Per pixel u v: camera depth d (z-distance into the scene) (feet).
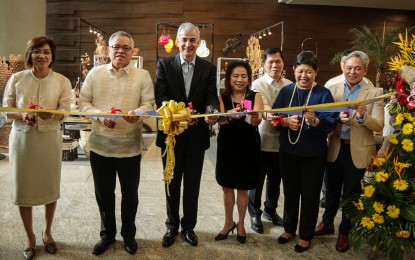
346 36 29.96
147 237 9.36
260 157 9.66
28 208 8.05
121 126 8.05
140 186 13.89
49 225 8.48
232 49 26.63
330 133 9.27
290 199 9.04
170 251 8.62
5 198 11.87
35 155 7.76
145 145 22.24
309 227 8.75
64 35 29.12
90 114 7.02
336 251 8.84
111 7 28.89
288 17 29.58
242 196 9.11
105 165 8.18
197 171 8.82
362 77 8.75
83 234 9.42
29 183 7.79
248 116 8.58
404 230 7.63
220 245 9.00
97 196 8.37
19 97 7.73
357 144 8.73
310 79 8.55
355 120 8.64
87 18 28.96
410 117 7.80
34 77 7.80
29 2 22.90
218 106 8.48
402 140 8.05
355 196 8.70
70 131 21.56
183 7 29.07
